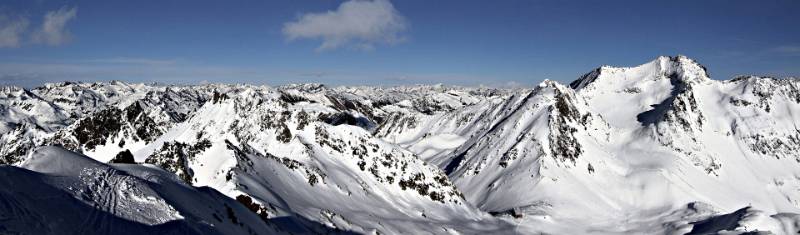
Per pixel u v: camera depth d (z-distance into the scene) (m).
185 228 33.38
